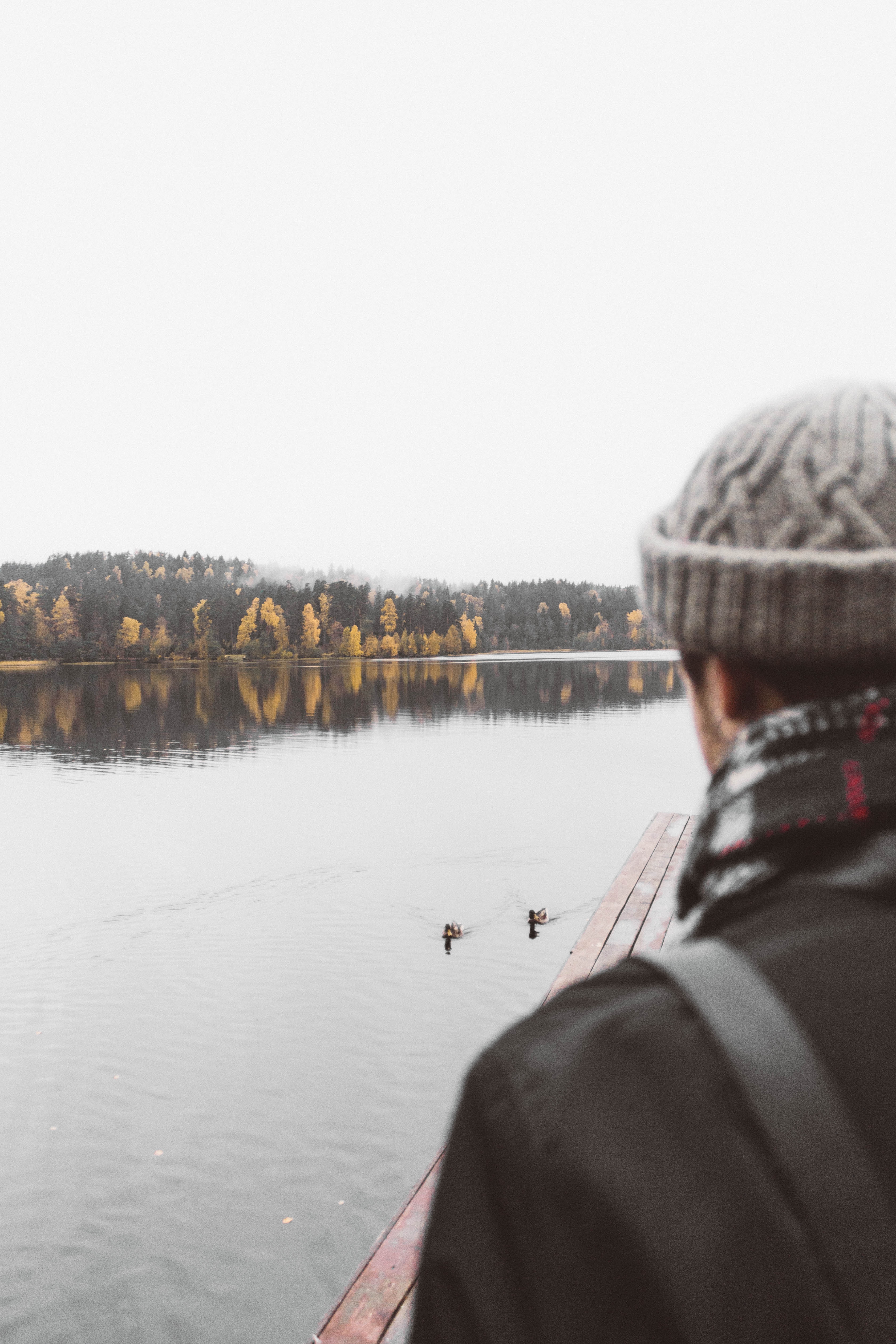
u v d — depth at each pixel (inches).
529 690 3073.3
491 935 596.7
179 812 1006.4
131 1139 359.3
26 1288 277.6
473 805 1027.9
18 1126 369.4
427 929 609.3
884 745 18.6
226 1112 379.2
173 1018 470.9
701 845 21.3
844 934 17.7
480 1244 16.8
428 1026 459.2
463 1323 16.6
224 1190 327.3
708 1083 16.0
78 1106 385.1
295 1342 255.9
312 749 1567.4
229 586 6820.9
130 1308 269.0
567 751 1517.0
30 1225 307.4
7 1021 467.8
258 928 614.5
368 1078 406.0
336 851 820.6
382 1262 124.4
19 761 1434.5
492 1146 17.3
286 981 519.5
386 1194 323.9
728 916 20.2
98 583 6904.5
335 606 6245.1
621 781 1194.0
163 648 5447.8
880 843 18.1
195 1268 286.8
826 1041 16.2
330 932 603.8
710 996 17.0
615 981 19.4
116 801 1073.5
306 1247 295.9
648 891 251.3
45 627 5221.5
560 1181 15.9
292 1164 342.6
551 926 613.3
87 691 3073.3
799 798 18.8
